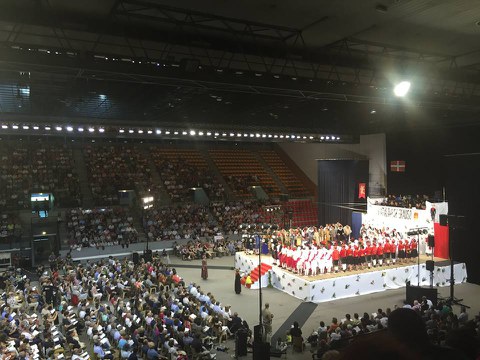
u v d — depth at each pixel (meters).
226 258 34.44
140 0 12.50
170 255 35.38
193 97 22.14
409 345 2.16
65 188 39.19
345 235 32.22
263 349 14.90
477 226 25.73
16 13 12.45
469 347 3.55
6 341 14.58
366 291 24.84
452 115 29.23
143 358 15.32
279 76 16.33
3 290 24.55
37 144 43.06
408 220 29.92
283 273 25.36
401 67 19.30
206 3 12.73
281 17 13.89
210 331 18.12
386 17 13.98
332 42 16.55
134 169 43.97
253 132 33.59
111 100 22.66
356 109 27.09
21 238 32.81
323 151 44.12
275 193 46.03
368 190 36.38
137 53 16.91
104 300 23.44
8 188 37.66
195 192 43.03
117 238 35.12
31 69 12.76
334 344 13.21
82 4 12.59
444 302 20.28
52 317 18.94
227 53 17.03
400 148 34.09
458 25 14.77
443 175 30.83
